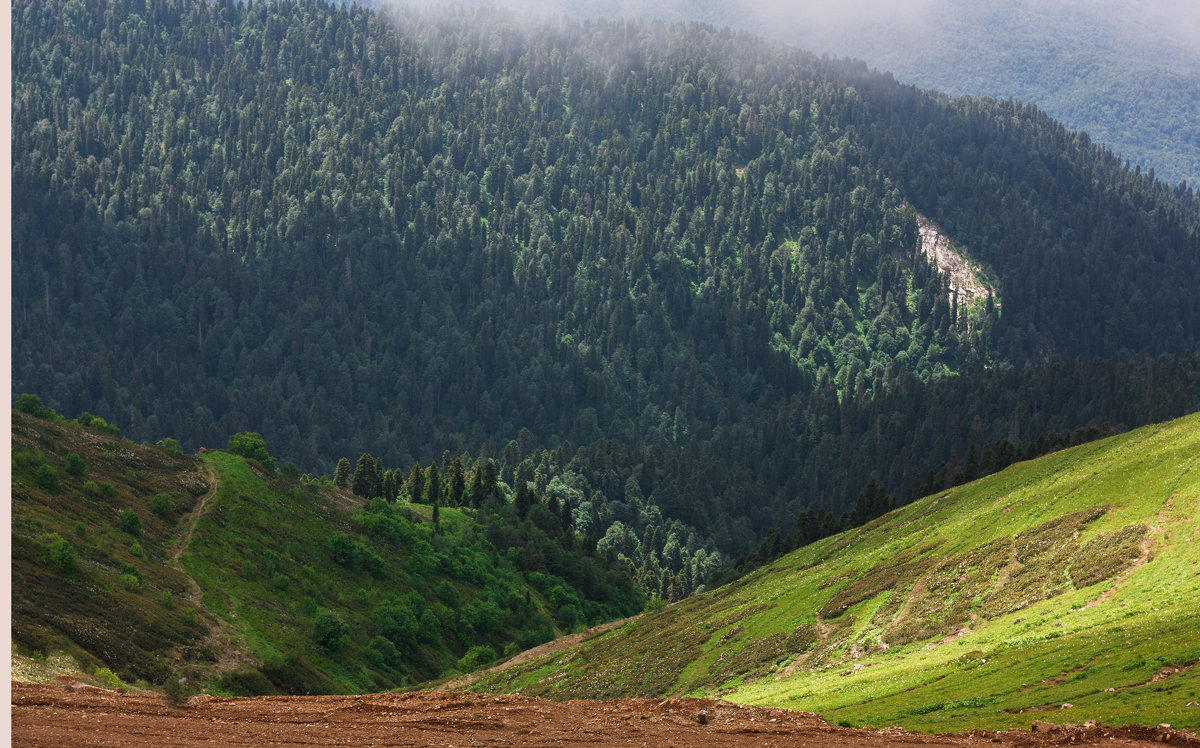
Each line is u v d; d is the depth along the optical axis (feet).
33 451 394.52
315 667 352.08
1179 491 236.43
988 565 261.03
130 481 432.66
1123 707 122.11
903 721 144.05
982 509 336.90
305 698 127.24
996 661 171.42
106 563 334.65
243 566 407.03
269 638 353.51
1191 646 139.13
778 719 120.47
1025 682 148.46
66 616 267.18
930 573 281.74
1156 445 292.81
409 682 398.62
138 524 384.68
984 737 108.78
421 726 111.34
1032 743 104.63
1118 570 214.28
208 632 324.60
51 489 372.99
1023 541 263.70
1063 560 238.48
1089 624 183.21
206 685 278.67
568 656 390.21
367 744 101.30
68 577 293.84
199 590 364.17
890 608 270.87
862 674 209.67
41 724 101.71
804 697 194.59
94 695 119.65
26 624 249.34
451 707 123.24
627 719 118.21
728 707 126.62
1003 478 401.70
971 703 144.56
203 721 109.70
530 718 118.21
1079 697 133.08
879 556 336.49
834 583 326.24
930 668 187.83
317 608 401.90
